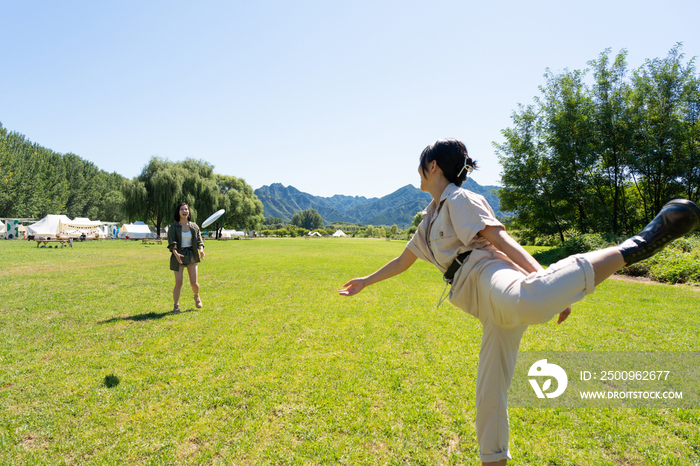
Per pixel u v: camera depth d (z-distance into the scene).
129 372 3.50
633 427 2.53
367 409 2.78
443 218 1.45
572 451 2.27
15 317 5.60
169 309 6.30
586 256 0.92
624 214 21.89
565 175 21.92
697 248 12.53
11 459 2.17
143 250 23.00
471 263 1.33
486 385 1.43
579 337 4.71
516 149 23.73
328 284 9.41
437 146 1.58
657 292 8.65
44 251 20.53
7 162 53.84
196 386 3.19
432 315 5.97
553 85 22.77
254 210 64.12
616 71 20.98
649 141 19.52
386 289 8.67
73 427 2.53
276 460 2.18
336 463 2.16
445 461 2.17
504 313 1.06
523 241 26.78
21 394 3.01
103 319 5.54
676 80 19.16
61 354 3.99
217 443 2.34
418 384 3.26
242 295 7.75
